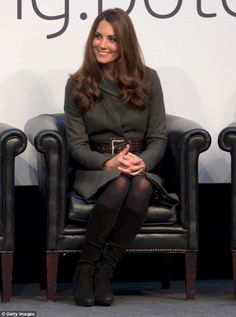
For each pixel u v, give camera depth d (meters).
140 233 6.64
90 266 6.58
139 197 6.47
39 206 7.36
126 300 6.82
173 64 7.72
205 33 7.73
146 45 7.69
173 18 7.69
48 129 6.58
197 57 7.73
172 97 7.74
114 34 6.81
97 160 6.71
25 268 7.71
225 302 6.77
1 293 6.86
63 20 7.58
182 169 6.68
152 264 7.85
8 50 7.55
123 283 7.77
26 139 6.52
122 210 6.50
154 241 6.65
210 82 7.76
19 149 6.51
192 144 6.66
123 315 6.25
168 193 6.70
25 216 7.68
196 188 6.69
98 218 6.46
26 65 7.57
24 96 7.58
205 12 7.72
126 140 6.96
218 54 7.75
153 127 6.96
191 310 6.46
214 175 7.79
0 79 7.55
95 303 6.55
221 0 7.73
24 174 7.60
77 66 7.62
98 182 6.57
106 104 6.91
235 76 7.77
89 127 6.95
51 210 6.58
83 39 7.61
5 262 6.61
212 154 7.77
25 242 7.69
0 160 6.49
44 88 7.61
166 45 7.70
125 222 6.48
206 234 7.87
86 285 6.55
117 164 6.57
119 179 6.50
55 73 7.61
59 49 7.60
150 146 6.89
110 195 6.46
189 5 7.70
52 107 7.62
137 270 7.84
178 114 7.76
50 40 7.58
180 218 6.70
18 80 7.57
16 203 7.65
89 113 6.90
